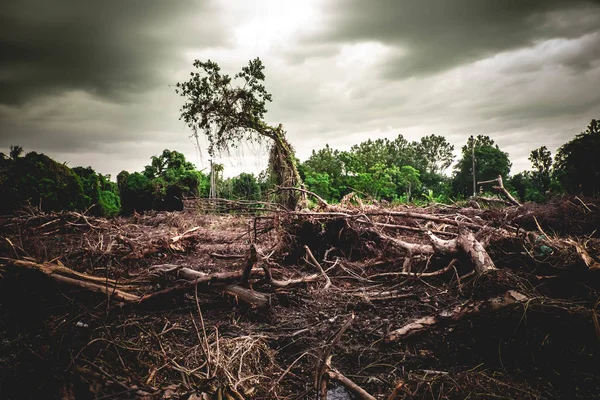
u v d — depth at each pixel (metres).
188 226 12.00
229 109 11.47
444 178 73.25
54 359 2.64
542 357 3.04
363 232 7.20
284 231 7.47
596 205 7.87
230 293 4.52
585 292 3.96
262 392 2.76
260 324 4.16
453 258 5.66
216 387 2.52
